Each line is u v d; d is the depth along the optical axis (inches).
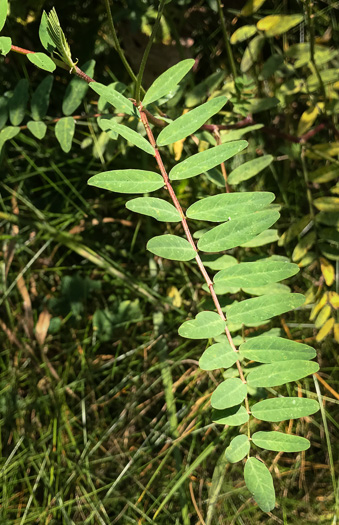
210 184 23.1
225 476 19.7
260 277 10.9
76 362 22.7
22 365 22.5
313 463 20.0
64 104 17.1
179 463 19.3
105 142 21.1
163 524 19.4
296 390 20.6
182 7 21.7
